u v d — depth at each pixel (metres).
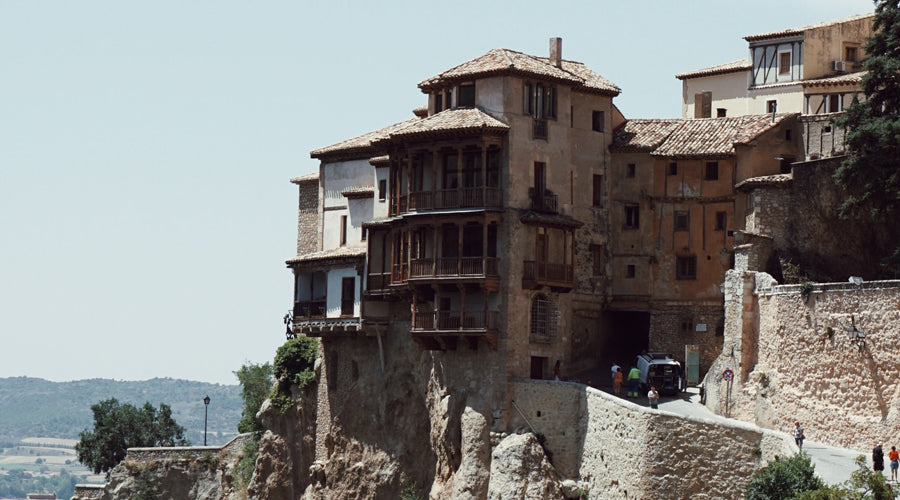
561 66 97.00
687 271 94.38
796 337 73.88
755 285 79.62
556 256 90.88
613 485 78.12
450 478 90.00
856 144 80.31
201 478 126.50
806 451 66.81
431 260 89.50
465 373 89.81
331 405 102.81
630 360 96.62
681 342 94.00
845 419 68.50
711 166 94.00
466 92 91.50
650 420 73.69
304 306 102.50
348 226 103.44
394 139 91.44
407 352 96.12
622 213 96.25
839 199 83.50
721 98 110.62
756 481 61.44
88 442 148.50
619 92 96.44
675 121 97.81
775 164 92.69
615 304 95.94
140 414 149.75
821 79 102.88
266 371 137.75
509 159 88.69
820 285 71.88
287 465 108.06
